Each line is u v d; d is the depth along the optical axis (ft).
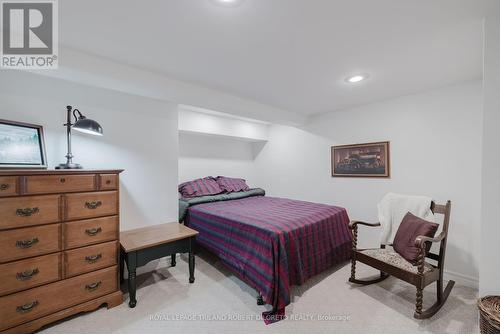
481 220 4.50
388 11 4.08
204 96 8.02
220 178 13.53
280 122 11.63
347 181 10.88
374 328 5.52
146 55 5.72
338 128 11.20
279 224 7.09
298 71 6.69
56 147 6.56
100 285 6.06
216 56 5.78
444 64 6.25
